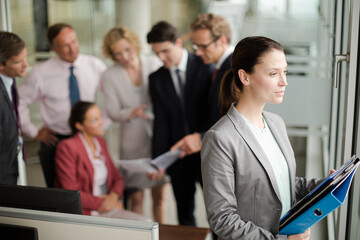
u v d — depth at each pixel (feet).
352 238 5.21
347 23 6.00
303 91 8.38
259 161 3.96
